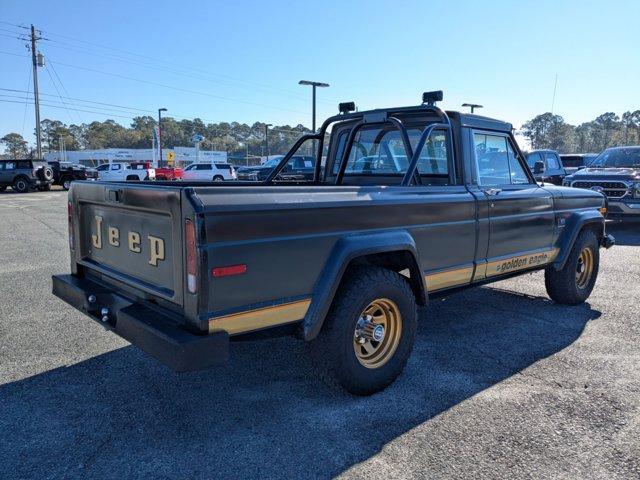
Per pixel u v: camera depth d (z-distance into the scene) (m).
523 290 6.59
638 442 2.99
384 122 4.82
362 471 2.70
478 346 4.54
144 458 2.81
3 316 5.31
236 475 2.66
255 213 2.78
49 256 8.79
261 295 2.85
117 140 143.25
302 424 3.17
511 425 3.17
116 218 3.43
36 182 30.44
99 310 3.56
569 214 5.47
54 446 2.92
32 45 41.09
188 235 2.64
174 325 2.81
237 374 3.92
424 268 3.81
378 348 3.64
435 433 3.07
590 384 3.76
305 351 4.39
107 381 3.78
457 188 4.16
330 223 3.15
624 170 11.91
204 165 36.66
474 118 4.43
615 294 6.36
